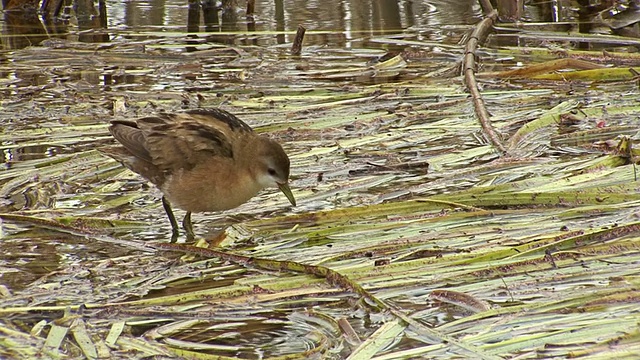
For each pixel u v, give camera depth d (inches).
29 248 429.4
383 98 636.7
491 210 449.1
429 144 557.3
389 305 362.6
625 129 567.8
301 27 775.1
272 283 383.6
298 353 330.0
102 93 671.8
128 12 925.8
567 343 333.4
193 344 344.5
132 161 452.1
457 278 387.9
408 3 929.5
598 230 415.5
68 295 382.3
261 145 439.5
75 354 332.8
